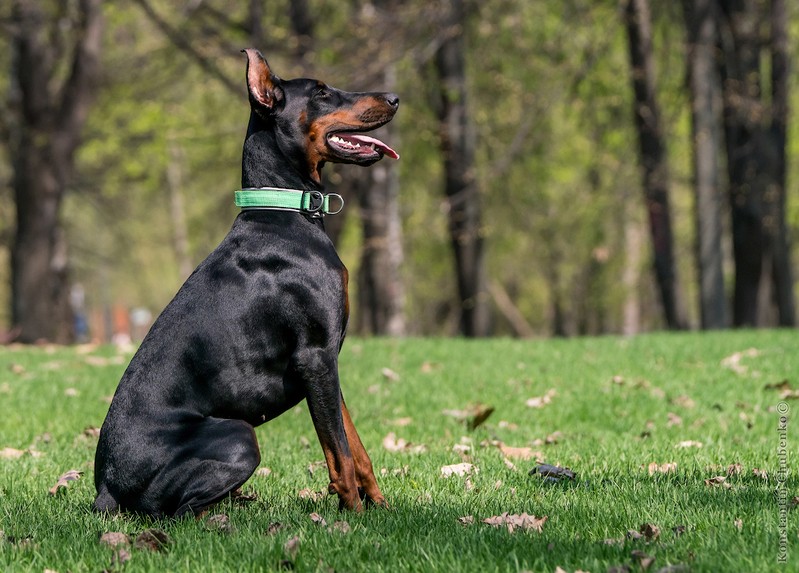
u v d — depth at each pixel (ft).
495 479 18.63
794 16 67.87
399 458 21.13
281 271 15.44
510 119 63.62
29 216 62.34
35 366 37.60
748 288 62.03
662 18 66.80
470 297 65.00
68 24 63.67
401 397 29.19
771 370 32.35
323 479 19.29
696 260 63.62
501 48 63.21
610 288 108.47
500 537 13.92
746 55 60.75
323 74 57.82
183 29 63.72
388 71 60.59
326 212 16.44
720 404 27.17
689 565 12.46
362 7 64.03
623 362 35.06
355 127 16.40
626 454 21.07
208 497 14.55
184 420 14.98
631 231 102.78
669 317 65.62
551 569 12.69
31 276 62.34
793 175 88.84
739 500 15.85
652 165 63.77
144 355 15.35
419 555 13.21
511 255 119.96
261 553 13.26
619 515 15.23
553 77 61.11
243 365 15.31
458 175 63.26
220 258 15.78
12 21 59.21
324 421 15.37
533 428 25.14
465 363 36.17
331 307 15.52
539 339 45.83
